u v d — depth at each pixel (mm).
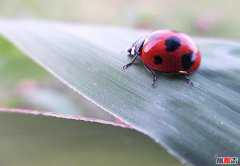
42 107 79
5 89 77
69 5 152
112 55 46
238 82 45
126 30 52
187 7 165
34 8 137
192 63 46
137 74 45
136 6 160
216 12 163
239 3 172
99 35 49
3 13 130
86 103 80
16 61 76
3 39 72
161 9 162
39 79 79
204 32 151
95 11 157
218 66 47
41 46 45
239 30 153
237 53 50
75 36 48
